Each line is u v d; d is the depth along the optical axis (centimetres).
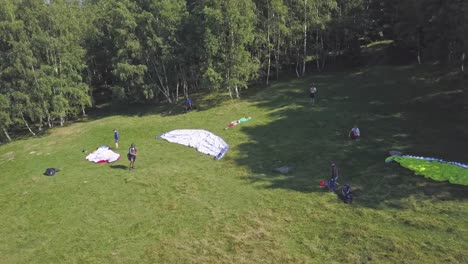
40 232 2530
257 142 3584
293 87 5125
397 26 5125
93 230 2475
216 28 4669
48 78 4612
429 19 4366
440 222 2091
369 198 2436
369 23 5956
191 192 2820
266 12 5331
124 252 2206
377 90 4484
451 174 2502
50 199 2966
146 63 5181
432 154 2834
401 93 4238
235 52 4791
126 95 5316
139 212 2627
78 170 3450
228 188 2819
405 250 1930
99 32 5634
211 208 2573
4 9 4403
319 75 5600
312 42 5834
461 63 4378
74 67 5097
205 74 4812
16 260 2256
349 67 5850
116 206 2741
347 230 2155
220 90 5525
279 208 2472
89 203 2827
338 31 5675
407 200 2345
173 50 5088
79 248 2298
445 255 1856
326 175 2811
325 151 3186
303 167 2988
